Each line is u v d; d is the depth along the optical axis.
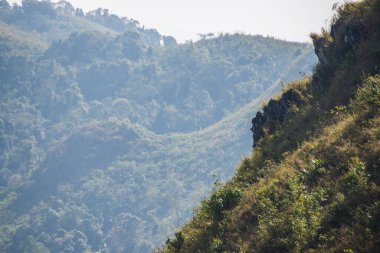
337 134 13.52
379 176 10.66
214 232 14.37
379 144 11.52
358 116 13.37
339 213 10.55
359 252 9.16
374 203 9.86
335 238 9.89
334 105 16.34
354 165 11.34
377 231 9.35
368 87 14.16
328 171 12.19
